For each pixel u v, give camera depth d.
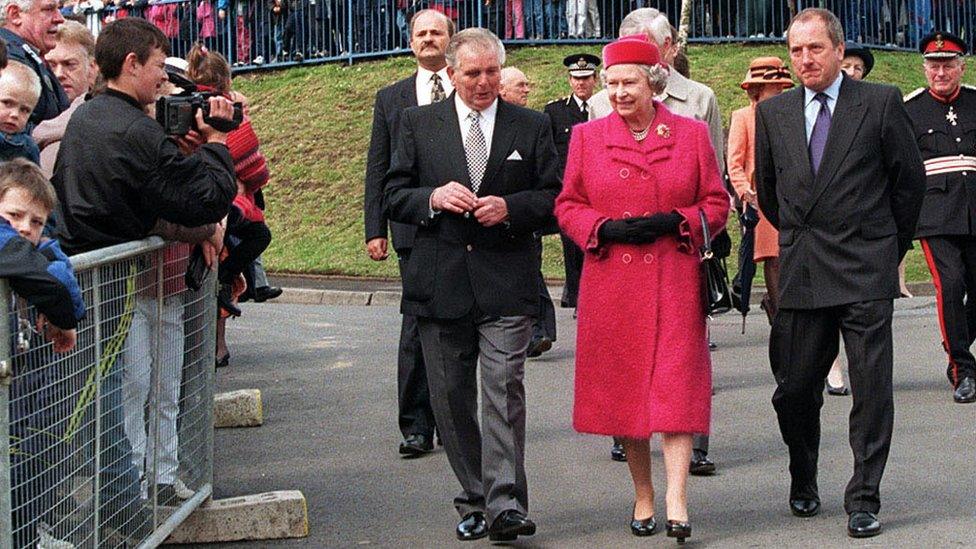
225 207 6.30
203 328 7.02
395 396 10.82
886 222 6.92
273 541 7.03
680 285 6.80
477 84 6.81
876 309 6.81
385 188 7.02
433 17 8.59
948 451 8.48
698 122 6.96
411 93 8.61
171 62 9.13
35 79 6.30
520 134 6.89
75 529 5.31
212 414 7.19
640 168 6.83
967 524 6.90
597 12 27.08
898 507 7.25
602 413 6.82
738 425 9.40
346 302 18.55
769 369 11.57
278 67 28.34
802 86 7.18
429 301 6.78
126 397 5.86
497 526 6.62
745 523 7.07
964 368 10.06
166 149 6.12
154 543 6.15
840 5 26.95
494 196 6.77
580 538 6.89
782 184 7.05
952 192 10.10
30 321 4.83
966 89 10.29
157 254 6.20
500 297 6.70
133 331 5.92
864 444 6.81
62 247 6.16
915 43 27.84
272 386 11.42
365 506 7.64
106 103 6.21
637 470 6.91
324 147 25.20
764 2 27.00
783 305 7.02
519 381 6.74
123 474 5.83
